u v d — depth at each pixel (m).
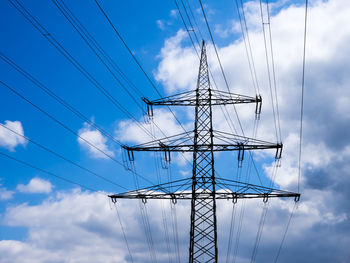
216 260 28.25
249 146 30.34
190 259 28.28
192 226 29.00
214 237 28.59
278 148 30.02
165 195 30.16
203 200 29.62
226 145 30.50
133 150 31.14
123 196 30.47
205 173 30.05
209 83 33.28
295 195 29.62
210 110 32.12
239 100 32.50
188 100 32.84
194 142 31.19
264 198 30.22
